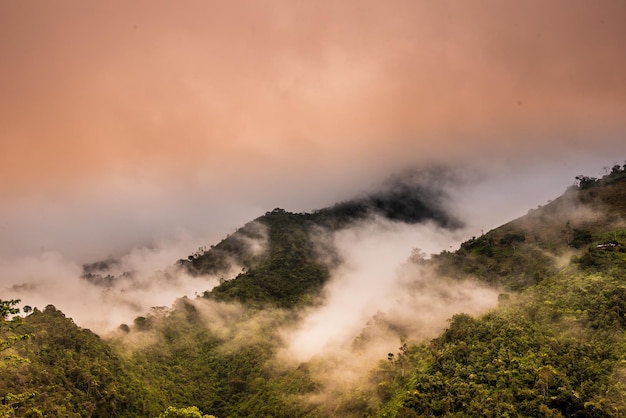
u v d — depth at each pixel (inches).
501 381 2874.0
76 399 3740.2
